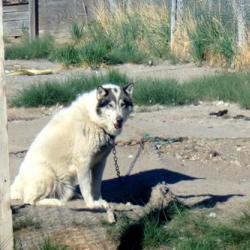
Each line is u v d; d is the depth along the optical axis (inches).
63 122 343.9
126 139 471.2
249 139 480.4
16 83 702.5
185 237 282.2
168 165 423.8
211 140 477.1
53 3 1122.0
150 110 591.5
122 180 394.3
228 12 815.1
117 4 999.0
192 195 351.6
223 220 300.2
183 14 858.1
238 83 652.7
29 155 343.9
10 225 240.2
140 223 287.3
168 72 762.2
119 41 917.8
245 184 384.8
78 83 642.8
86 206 336.2
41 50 936.3
